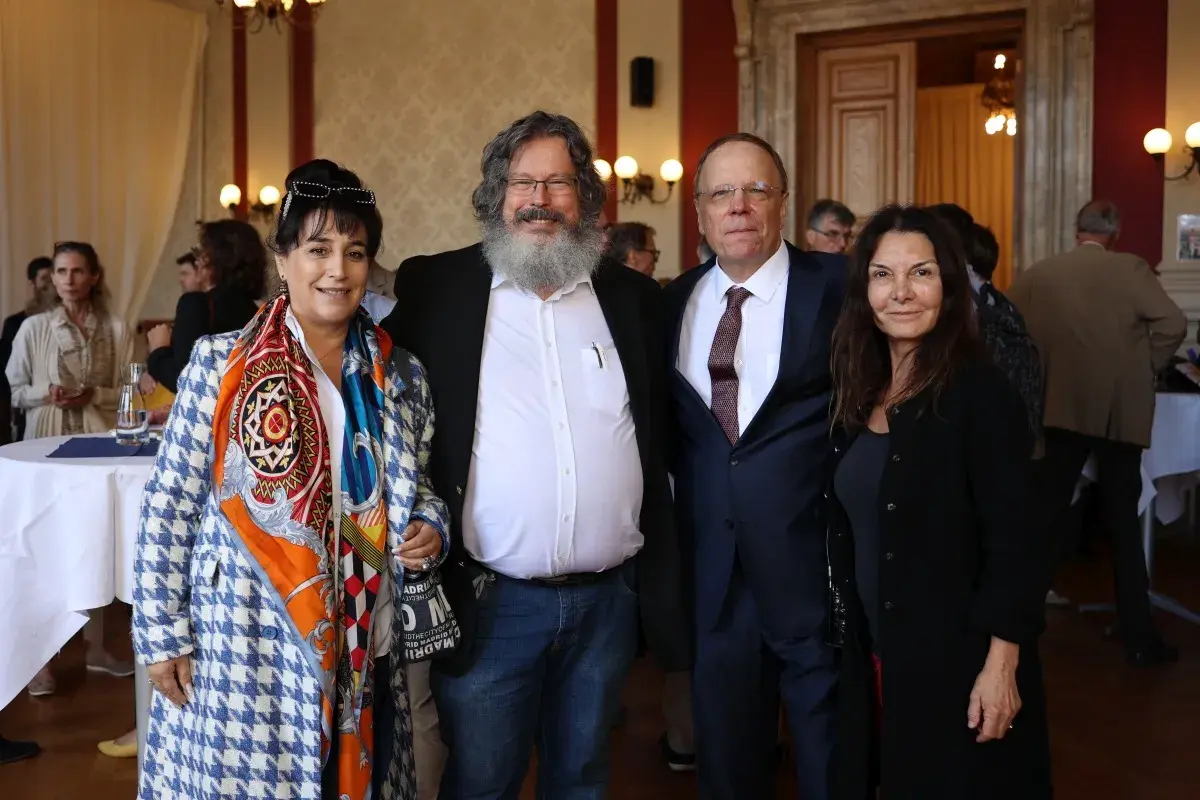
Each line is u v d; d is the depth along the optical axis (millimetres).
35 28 7535
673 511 2232
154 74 8375
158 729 1808
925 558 1955
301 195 1797
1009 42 9516
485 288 2082
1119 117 6512
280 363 1767
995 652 1907
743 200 2270
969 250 3135
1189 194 6348
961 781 1922
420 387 1968
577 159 2076
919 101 11359
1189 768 3098
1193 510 6121
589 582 2074
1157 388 4926
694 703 2383
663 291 2521
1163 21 6406
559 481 1990
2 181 7344
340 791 1751
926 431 1963
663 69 7523
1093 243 4191
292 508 1716
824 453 2271
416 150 8266
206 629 1727
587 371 2061
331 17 8484
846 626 2129
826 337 2256
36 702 3639
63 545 2684
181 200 8711
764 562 2242
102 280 4457
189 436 1764
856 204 7332
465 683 2035
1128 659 4070
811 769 2266
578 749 2135
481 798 2078
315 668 1698
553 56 7832
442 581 2047
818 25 7121
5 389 5594
